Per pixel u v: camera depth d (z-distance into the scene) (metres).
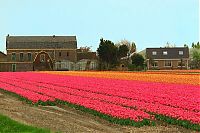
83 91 42.28
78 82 55.91
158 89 40.81
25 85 53.09
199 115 23.70
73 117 26.83
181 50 155.38
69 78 67.81
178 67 153.50
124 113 24.66
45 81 60.34
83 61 146.50
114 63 140.38
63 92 42.22
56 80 62.19
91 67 142.62
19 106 33.84
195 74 72.88
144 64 136.12
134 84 49.06
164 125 23.34
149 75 71.06
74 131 21.31
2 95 44.31
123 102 30.86
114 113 24.77
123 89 42.25
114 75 75.31
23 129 20.20
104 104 29.52
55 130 21.50
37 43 152.12
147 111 26.44
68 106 32.41
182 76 63.31
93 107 27.98
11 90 45.94
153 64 152.88
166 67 153.25
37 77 73.62
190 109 26.73
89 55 156.50
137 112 25.12
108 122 24.45
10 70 146.38
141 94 36.31
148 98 32.97
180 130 21.89
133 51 184.75
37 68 147.75
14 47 150.88
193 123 22.20
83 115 27.77
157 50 155.38
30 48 150.88
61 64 146.50
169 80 55.06
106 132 21.16
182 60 153.25
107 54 140.25
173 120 23.61
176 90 39.03
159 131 21.58
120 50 141.12
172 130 21.89
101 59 142.38
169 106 28.42
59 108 32.00
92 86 47.78
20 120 25.33
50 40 153.38
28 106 33.81
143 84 48.75
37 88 47.56
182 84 47.59
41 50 150.62
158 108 26.86
